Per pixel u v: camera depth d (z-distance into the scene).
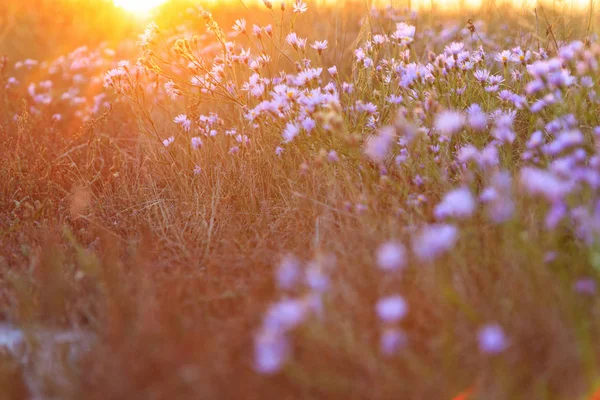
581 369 1.68
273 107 3.10
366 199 2.63
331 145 3.01
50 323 2.27
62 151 3.75
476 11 5.25
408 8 4.92
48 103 4.73
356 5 5.40
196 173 3.42
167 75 3.78
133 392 1.74
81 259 2.53
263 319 1.97
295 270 1.93
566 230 2.24
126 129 4.57
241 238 2.80
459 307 1.92
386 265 1.88
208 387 1.69
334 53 4.62
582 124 2.82
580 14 4.26
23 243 2.88
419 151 2.80
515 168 2.78
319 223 2.72
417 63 3.62
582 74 2.85
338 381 1.72
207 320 2.09
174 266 2.61
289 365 1.75
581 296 1.90
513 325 1.84
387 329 1.82
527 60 3.37
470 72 3.52
